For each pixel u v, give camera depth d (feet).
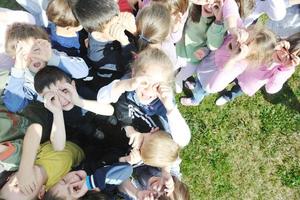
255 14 5.87
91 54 5.41
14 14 5.80
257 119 7.21
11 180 4.86
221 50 5.54
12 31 5.23
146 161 4.79
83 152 5.46
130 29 5.21
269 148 7.09
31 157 4.83
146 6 5.11
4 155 5.03
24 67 5.16
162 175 4.89
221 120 7.17
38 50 5.16
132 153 4.92
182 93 7.17
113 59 5.44
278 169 7.01
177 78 6.61
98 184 4.91
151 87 4.81
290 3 5.84
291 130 7.15
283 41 5.39
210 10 5.29
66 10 5.12
